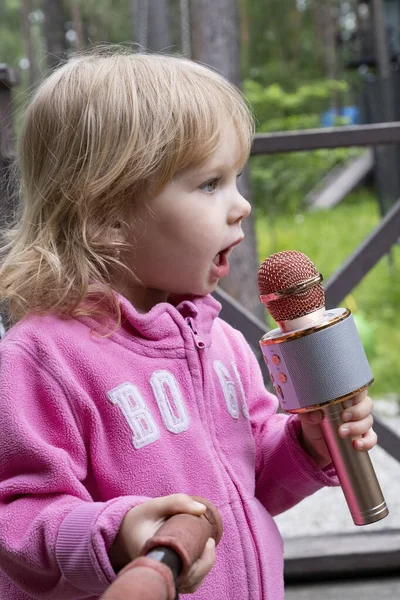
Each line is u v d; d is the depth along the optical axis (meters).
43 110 1.32
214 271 1.30
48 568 1.06
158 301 1.36
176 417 1.26
